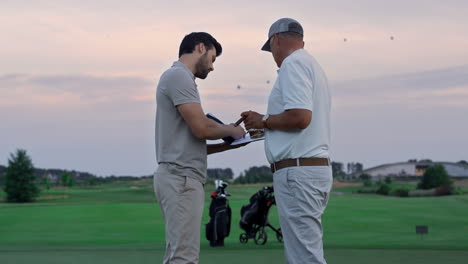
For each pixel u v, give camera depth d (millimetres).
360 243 8695
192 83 3645
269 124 3545
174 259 3662
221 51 3895
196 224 3689
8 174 53812
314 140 3535
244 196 27453
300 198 3512
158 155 3758
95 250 7730
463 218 13266
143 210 16328
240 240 9500
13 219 14070
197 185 3701
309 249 3514
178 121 3674
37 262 6477
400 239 9539
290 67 3486
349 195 25578
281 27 3670
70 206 17797
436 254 7000
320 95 3561
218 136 3633
